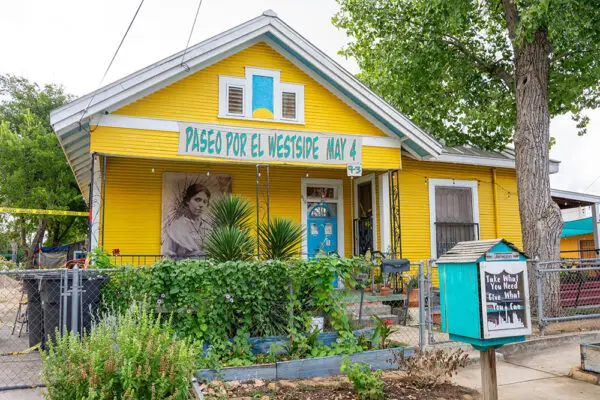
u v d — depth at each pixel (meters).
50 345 4.57
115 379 4.21
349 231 14.05
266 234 9.74
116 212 11.62
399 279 11.72
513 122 17.08
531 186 11.72
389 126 12.33
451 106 17.97
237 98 11.36
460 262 4.96
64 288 6.50
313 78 12.05
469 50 16.00
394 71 15.84
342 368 6.02
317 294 7.62
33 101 32.09
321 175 13.84
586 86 14.67
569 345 8.88
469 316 4.86
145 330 4.80
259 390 5.96
